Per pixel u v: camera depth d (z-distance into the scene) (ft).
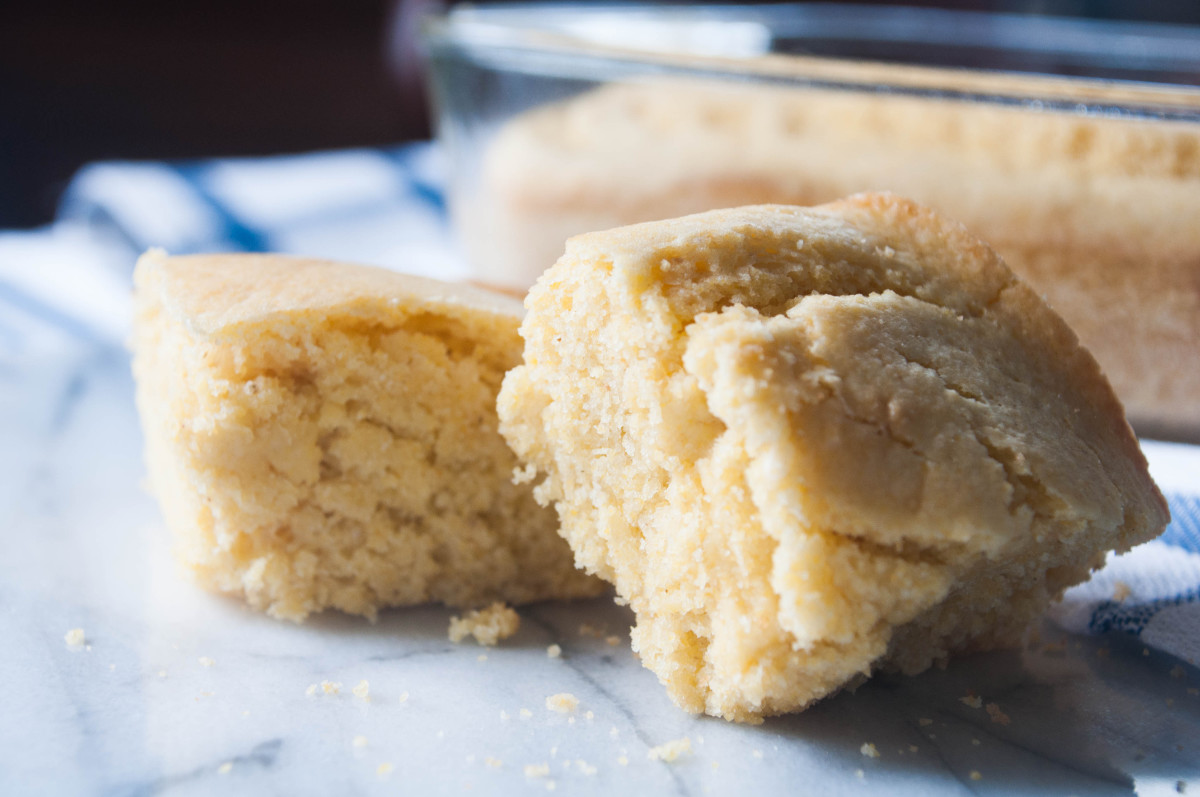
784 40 1.29
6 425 0.95
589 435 0.71
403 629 0.74
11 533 0.82
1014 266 0.94
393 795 0.62
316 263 0.82
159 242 1.26
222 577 0.76
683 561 0.67
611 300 0.68
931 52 1.25
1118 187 0.92
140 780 0.62
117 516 0.84
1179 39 1.21
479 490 0.78
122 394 1.00
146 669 0.70
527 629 0.74
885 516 0.63
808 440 0.64
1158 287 0.90
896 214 0.75
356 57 1.99
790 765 0.64
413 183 1.42
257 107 1.97
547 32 1.14
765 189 1.01
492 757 0.64
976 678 0.70
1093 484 0.67
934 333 0.69
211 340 0.73
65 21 1.88
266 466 0.75
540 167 1.06
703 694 0.68
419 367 0.77
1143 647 0.72
